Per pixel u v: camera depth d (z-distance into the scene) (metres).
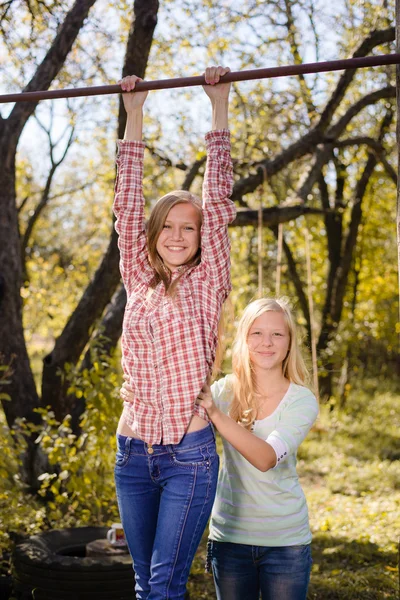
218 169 2.80
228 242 2.82
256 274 12.18
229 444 2.87
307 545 2.83
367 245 14.05
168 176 10.74
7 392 6.25
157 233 2.80
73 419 6.38
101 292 6.43
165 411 2.61
